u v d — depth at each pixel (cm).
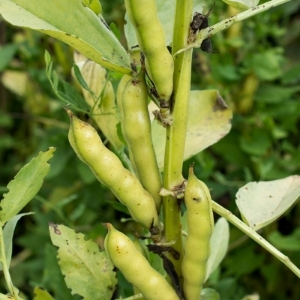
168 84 41
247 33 102
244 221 47
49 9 42
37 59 100
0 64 95
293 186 49
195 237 42
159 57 40
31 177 43
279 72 96
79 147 41
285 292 100
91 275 48
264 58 94
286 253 95
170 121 42
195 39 41
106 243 42
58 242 48
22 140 128
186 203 41
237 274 92
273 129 95
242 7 44
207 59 101
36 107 116
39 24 41
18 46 98
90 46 41
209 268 57
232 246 91
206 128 55
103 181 42
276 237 85
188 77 42
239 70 94
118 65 43
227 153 98
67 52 91
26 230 117
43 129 118
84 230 88
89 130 41
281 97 96
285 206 47
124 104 42
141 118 42
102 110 56
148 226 44
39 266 96
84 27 43
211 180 102
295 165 95
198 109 56
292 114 99
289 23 128
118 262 42
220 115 56
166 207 44
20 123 133
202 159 82
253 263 93
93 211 93
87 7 43
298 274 44
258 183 49
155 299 43
